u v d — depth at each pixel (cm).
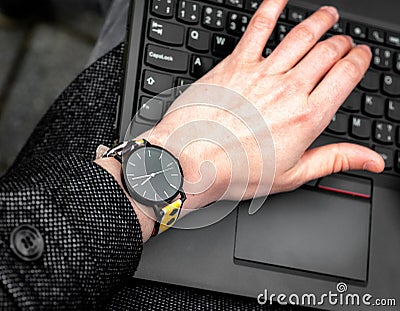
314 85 71
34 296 51
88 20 143
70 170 57
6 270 51
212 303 70
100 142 77
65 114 80
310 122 70
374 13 81
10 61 141
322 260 71
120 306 68
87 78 82
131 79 71
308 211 72
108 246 56
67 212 55
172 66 71
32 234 53
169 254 68
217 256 69
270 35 76
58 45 142
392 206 74
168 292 70
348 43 75
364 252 73
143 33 72
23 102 139
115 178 61
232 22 75
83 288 54
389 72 78
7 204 53
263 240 70
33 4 139
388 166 75
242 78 71
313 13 78
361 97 76
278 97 70
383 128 75
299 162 70
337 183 73
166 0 73
